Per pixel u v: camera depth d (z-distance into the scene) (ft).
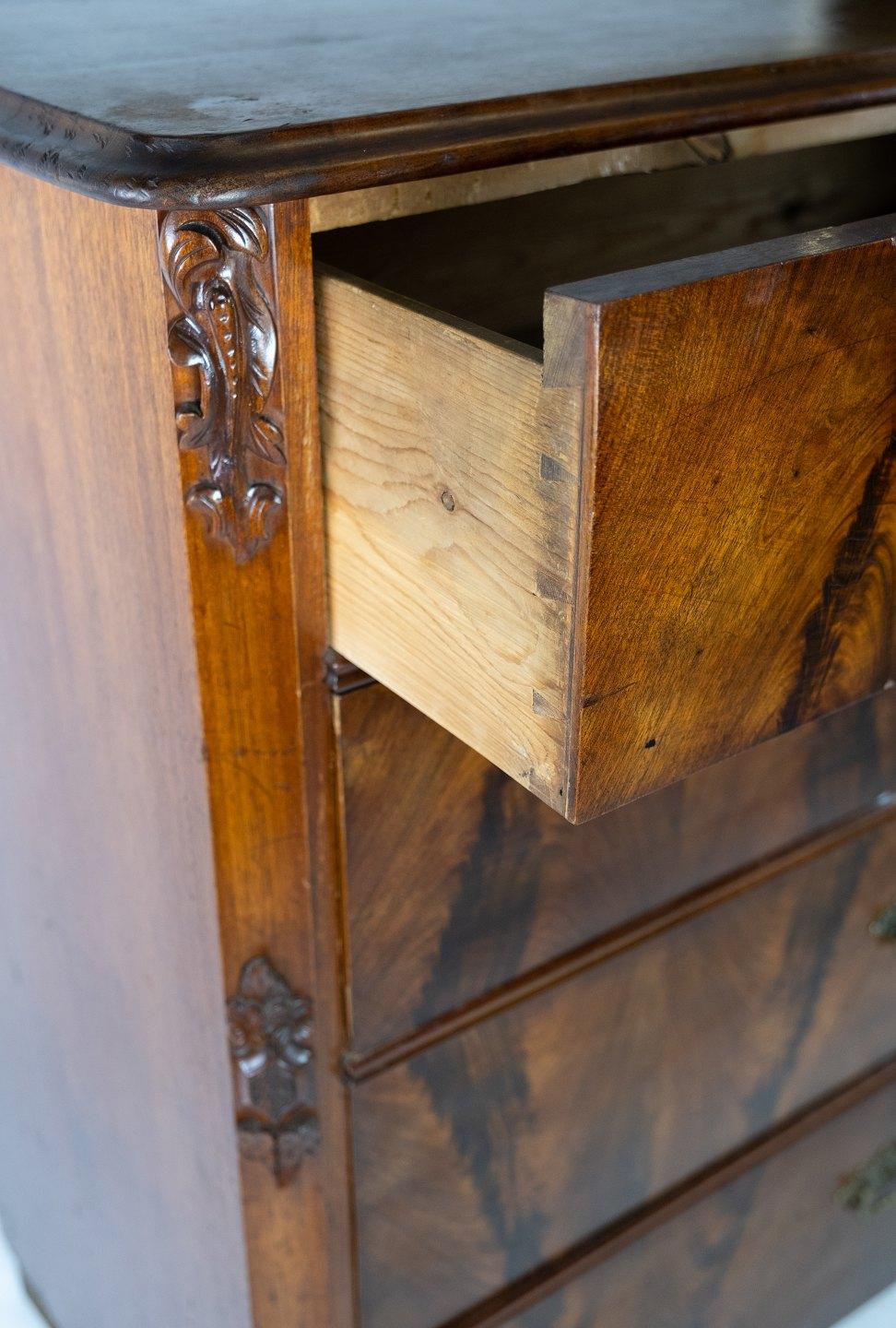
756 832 2.55
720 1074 2.83
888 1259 3.65
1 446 2.21
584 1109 2.60
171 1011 2.32
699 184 2.56
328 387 1.71
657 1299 3.02
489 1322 2.67
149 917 2.28
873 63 1.87
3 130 1.55
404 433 1.59
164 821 2.09
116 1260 3.07
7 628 2.46
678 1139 2.84
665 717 1.54
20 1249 3.68
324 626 1.88
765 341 1.36
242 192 1.39
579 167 2.19
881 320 1.45
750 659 1.59
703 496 1.41
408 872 2.10
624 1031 2.57
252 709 1.88
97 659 2.13
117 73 1.68
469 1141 2.45
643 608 1.44
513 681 1.55
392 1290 2.52
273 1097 2.20
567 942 2.37
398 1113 2.32
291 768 1.96
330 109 1.48
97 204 1.62
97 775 2.29
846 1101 3.15
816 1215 3.29
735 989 2.72
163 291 1.54
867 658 1.74
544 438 1.34
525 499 1.41
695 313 1.28
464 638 1.62
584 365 1.25
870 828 2.76
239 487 1.71
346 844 2.01
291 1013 2.15
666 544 1.41
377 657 1.82
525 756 1.59
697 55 1.82
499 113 1.54
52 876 2.68
